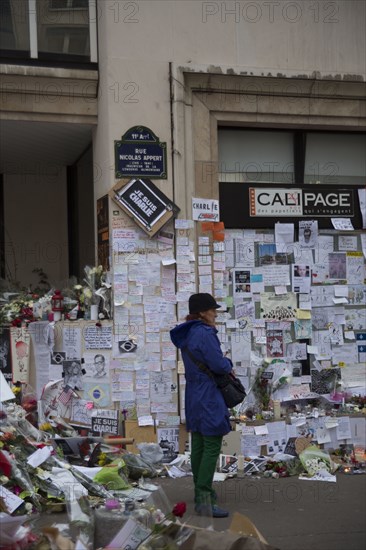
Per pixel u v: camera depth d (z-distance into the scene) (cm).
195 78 816
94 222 860
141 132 795
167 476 728
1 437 615
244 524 476
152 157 796
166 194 798
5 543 461
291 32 849
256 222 835
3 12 800
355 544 541
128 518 486
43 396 775
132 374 782
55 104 808
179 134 805
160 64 804
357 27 870
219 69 817
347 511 627
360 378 866
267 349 835
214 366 600
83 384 777
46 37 810
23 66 789
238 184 834
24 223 1076
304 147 877
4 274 1059
